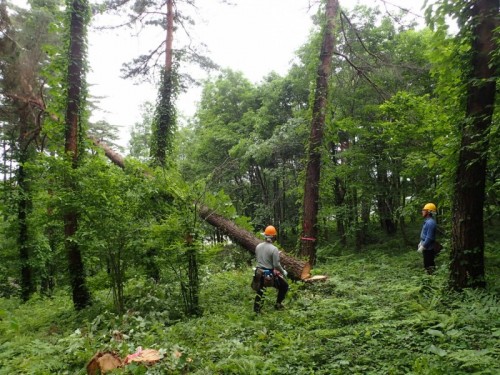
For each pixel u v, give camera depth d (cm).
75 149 934
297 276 886
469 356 332
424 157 1052
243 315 648
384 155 1420
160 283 850
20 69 1394
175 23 1491
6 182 1489
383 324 479
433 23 591
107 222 731
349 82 1369
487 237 1128
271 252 667
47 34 1471
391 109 1142
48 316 887
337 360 402
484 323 435
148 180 837
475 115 564
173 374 419
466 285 565
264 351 467
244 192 2648
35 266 1611
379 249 1466
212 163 2450
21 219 1554
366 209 1716
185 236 726
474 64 570
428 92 1377
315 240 1068
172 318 707
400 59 1393
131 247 752
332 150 1823
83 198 760
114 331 559
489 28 556
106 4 1312
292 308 665
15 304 1303
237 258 1151
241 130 2442
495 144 552
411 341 420
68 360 502
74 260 896
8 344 626
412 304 541
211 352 475
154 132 1420
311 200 1082
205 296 817
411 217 1884
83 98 968
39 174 851
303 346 453
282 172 2106
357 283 794
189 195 743
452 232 592
